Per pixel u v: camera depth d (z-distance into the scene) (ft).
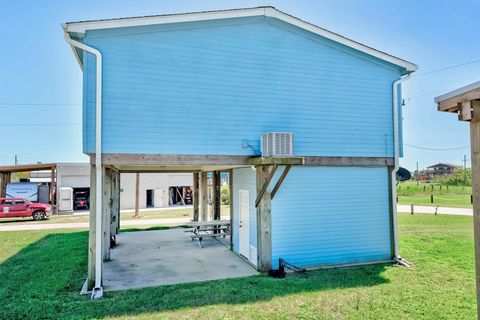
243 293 20.13
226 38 24.98
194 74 24.09
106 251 29.68
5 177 77.30
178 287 21.54
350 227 28.19
